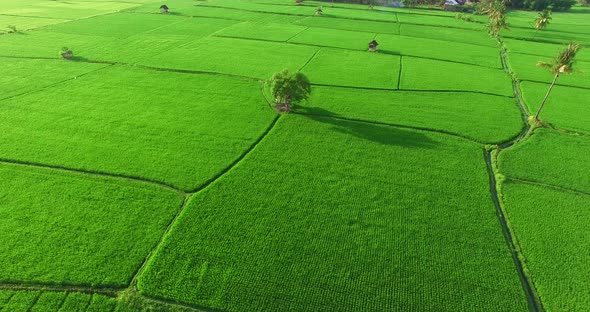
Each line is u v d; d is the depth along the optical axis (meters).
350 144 34.22
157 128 35.47
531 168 31.67
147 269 21.09
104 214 24.86
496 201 27.98
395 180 29.47
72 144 32.31
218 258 21.92
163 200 26.41
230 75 49.84
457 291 20.64
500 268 22.06
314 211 25.84
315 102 42.56
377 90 46.97
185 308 19.30
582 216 26.23
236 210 25.64
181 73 49.72
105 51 57.88
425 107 42.59
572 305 20.00
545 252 23.23
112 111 38.25
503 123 39.31
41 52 56.22
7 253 21.66
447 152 33.62
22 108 38.06
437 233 24.45
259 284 20.52
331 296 20.09
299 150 32.94
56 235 23.03
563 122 39.72
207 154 31.88
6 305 19.05
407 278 21.28
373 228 24.64
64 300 19.44
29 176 28.20
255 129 36.19
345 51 63.34
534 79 52.97
